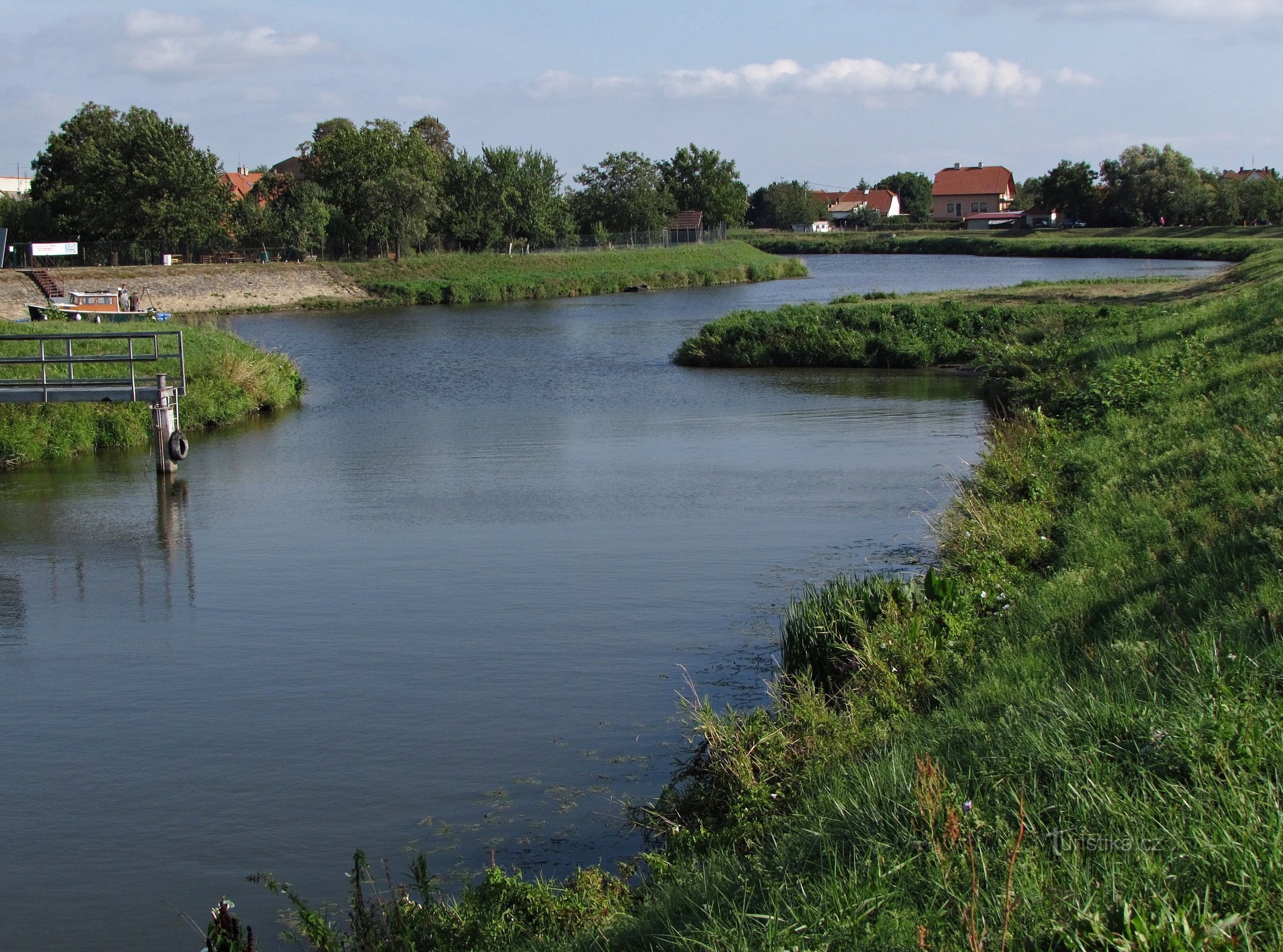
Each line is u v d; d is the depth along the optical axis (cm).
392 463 2266
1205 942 372
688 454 2264
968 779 564
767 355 3788
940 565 1291
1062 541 1180
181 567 1528
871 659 870
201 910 706
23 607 1364
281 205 8331
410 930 603
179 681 1107
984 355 3438
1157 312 3444
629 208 10388
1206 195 11562
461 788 849
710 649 1130
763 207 15612
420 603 1327
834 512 1712
